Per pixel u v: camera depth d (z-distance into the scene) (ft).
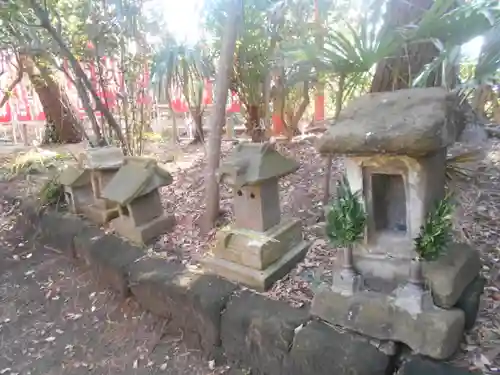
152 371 6.54
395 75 7.59
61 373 6.78
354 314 4.88
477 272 5.26
